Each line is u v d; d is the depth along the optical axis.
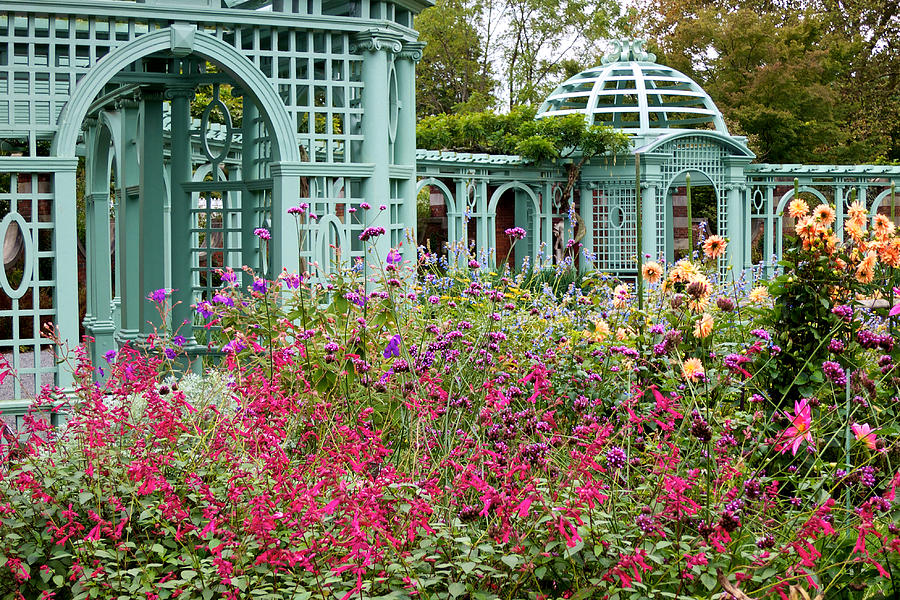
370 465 3.54
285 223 6.80
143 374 3.70
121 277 8.95
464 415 4.12
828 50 25.00
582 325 5.12
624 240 16.73
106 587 2.82
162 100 8.30
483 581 2.79
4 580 3.02
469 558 2.68
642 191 16.36
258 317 5.39
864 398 3.68
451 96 30.45
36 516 3.16
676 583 2.66
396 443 4.21
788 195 18.30
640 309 4.96
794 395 4.35
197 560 2.83
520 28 30.02
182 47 6.37
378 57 7.12
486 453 3.30
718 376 3.89
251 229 8.25
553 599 2.86
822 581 2.91
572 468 3.05
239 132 8.61
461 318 5.27
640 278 5.13
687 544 2.69
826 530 2.59
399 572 2.67
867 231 4.59
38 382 5.87
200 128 8.45
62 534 2.98
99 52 6.90
